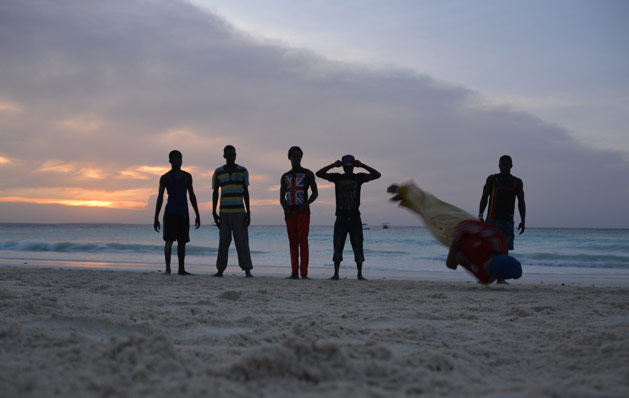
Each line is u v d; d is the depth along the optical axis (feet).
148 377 5.63
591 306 13.87
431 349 7.95
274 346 6.21
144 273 25.48
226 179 25.94
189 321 9.83
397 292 17.99
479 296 16.85
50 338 7.58
